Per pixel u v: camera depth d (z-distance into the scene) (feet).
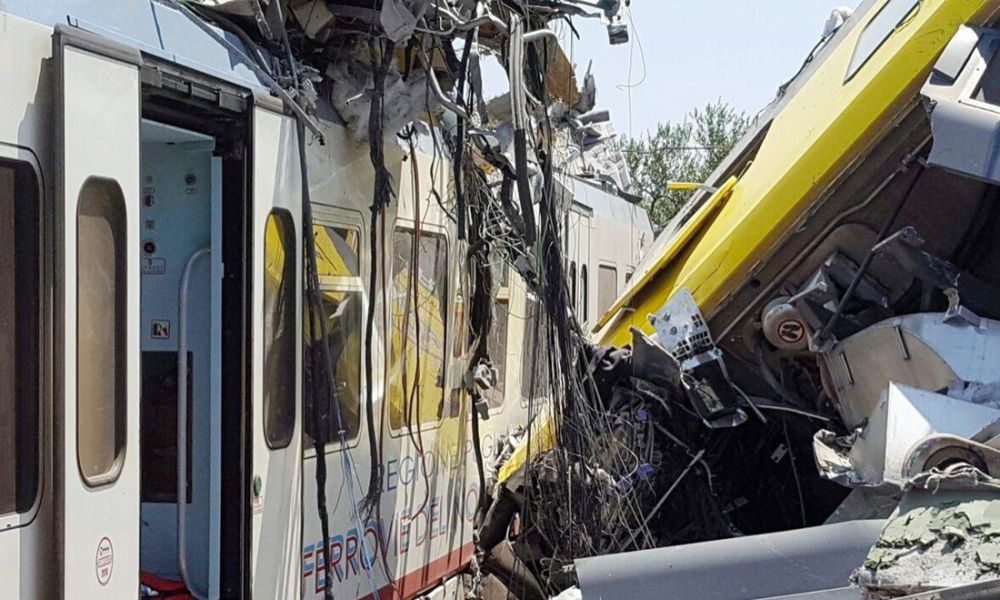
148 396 15.56
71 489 11.30
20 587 10.87
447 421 22.39
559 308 20.42
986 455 12.35
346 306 17.93
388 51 17.08
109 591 11.96
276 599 15.51
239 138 14.79
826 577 11.98
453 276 22.36
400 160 19.63
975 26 17.51
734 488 20.13
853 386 17.44
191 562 15.24
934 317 15.89
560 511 20.26
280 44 16.56
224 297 14.92
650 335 20.61
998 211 18.33
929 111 15.75
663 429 20.15
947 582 10.57
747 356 19.97
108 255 12.08
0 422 10.76
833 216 18.85
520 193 17.49
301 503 16.28
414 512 20.57
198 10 15.33
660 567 12.62
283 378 15.83
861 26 22.36
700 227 22.67
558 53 22.35
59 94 11.21
